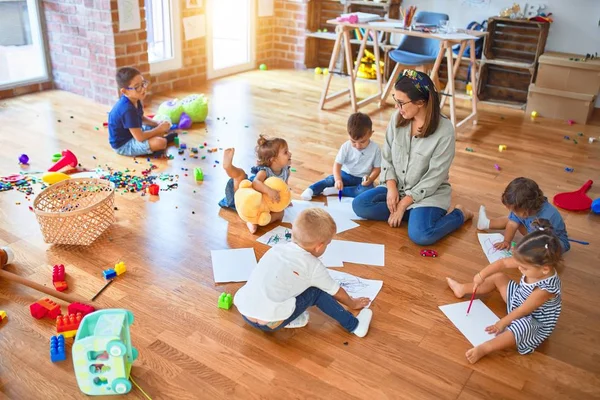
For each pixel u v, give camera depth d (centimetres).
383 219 280
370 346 194
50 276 225
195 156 349
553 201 309
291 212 284
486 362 189
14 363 180
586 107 449
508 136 418
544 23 471
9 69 452
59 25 450
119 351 160
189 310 208
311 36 580
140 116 361
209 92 499
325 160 355
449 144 261
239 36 580
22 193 292
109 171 321
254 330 199
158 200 291
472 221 285
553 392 178
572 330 208
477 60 505
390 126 277
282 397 171
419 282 232
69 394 169
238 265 237
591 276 242
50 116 411
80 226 240
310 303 194
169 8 478
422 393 175
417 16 470
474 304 218
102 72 439
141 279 225
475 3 514
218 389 173
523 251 183
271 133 399
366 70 561
